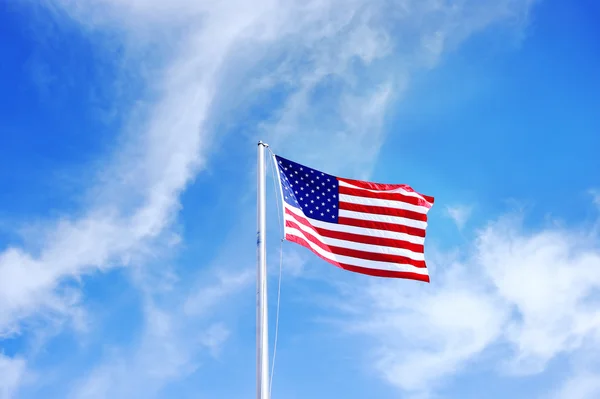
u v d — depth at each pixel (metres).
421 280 17.36
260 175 16.16
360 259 17.14
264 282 13.92
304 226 16.88
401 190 18.58
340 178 18.30
